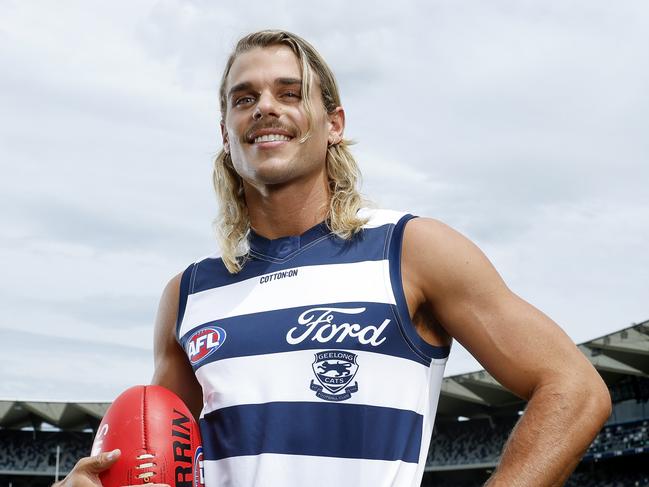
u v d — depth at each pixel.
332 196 2.51
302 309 2.29
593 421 2.01
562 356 2.10
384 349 2.18
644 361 28.55
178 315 2.60
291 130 2.41
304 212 2.46
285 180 2.42
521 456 2.00
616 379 31.72
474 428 36.75
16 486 40.41
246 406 2.23
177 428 2.24
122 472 2.14
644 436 30.52
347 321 2.22
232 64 2.62
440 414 36.72
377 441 2.13
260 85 2.45
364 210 2.47
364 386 2.16
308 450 2.14
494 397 33.16
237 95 2.50
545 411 2.02
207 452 2.29
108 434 2.22
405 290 2.25
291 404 2.18
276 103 2.42
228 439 2.24
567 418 2.00
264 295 2.38
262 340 2.28
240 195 2.67
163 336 2.70
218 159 2.72
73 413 36.72
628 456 32.62
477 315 2.19
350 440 2.13
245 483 2.17
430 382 2.26
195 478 2.21
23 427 38.56
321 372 2.19
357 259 2.31
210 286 2.55
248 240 2.54
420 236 2.28
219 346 2.35
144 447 2.17
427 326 2.31
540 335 2.13
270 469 2.14
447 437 37.31
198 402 2.72
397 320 2.21
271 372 2.23
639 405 31.22
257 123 2.41
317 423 2.15
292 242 2.44
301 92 2.44
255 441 2.19
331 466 2.12
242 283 2.46
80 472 2.14
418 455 2.18
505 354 2.14
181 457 2.20
